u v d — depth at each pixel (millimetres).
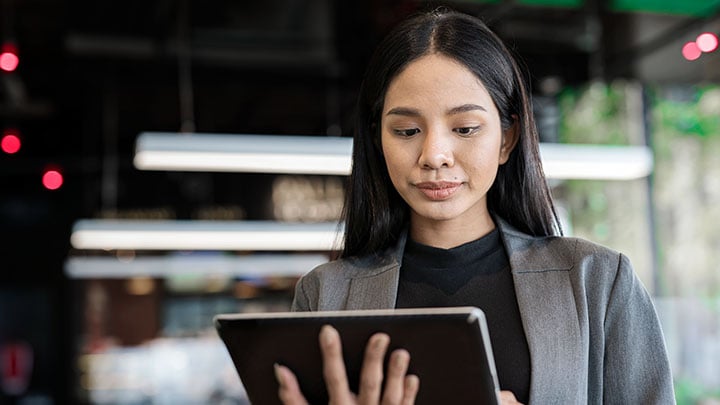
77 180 8102
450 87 1263
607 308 1332
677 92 6133
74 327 8156
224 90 7102
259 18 5703
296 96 7211
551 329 1299
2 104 6965
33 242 8172
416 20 1338
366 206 1446
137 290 8172
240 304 8164
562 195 6434
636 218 6238
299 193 7859
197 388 8117
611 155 4293
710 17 4926
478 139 1278
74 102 7500
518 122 1380
